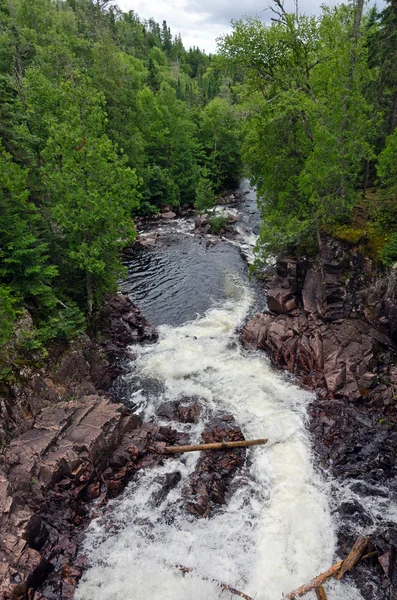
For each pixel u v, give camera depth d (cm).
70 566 1348
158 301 3362
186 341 2770
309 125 2773
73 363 2173
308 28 2652
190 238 4825
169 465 1773
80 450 1614
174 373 2442
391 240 2388
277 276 3067
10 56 3809
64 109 2509
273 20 2683
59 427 1694
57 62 3706
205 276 3803
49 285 2402
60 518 1470
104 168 2323
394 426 1923
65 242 2545
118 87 5041
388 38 2914
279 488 1658
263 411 2089
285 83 2869
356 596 1262
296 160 3064
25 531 1297
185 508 1566
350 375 2186
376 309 2384
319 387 2225
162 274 3859
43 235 2414
